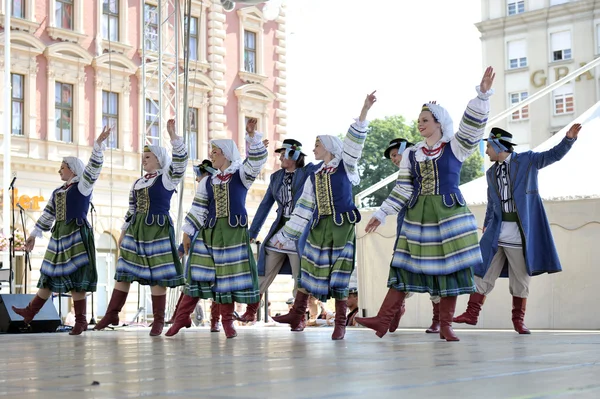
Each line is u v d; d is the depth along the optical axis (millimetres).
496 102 37406
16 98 19156
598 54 35250
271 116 25000
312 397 1936
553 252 6355
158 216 6395
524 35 36812
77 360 3518
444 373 2574
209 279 5844
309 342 4914
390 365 2951
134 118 21391
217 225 5852
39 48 19406
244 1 11617
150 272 6375
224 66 23703
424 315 8617
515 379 2338
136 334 6914
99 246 20625
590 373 2520
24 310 7086
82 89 20328
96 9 20844
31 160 18984
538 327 7914
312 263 5406
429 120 5055
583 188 7840
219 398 1939
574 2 35500
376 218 5109
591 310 7672
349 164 5387
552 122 36219
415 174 5078
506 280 8086
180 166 6355
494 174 6426
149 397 1996
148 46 21875
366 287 9031
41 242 18359
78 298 7066
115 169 20812
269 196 7258
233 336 5828
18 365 3266
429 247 4980
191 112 22812
